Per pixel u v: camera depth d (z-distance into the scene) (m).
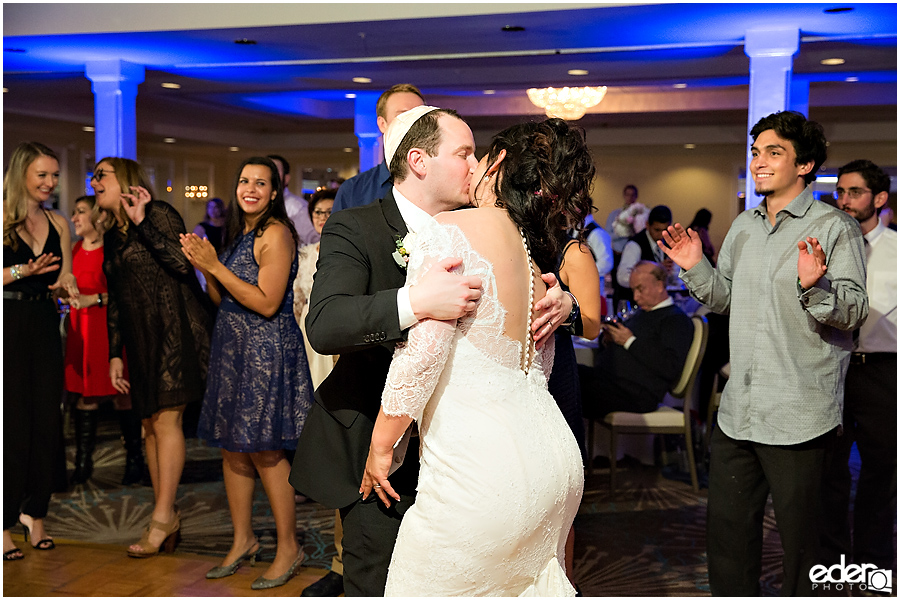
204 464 4.98
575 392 2.36
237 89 7.96
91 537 3.71
